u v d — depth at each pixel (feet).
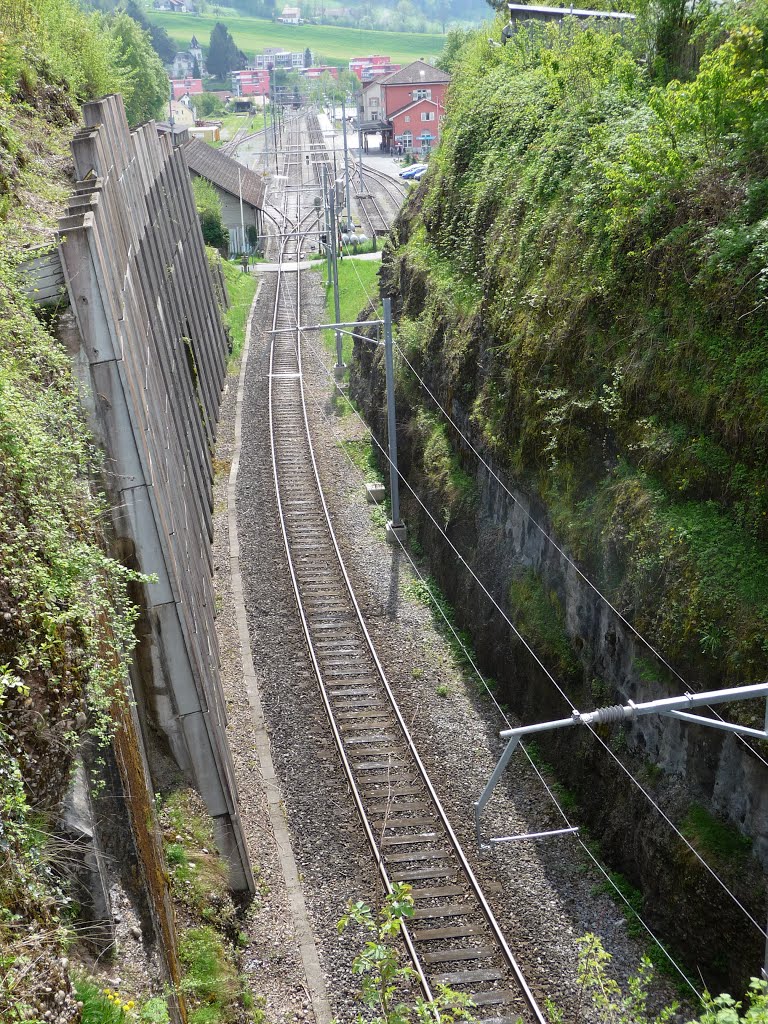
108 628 36.63
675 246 50.75
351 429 111.75
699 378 47.29
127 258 56.75
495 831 50.60
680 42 67.51
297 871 48.47
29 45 88.94
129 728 37.32
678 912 41.24
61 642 31.14
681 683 43.19
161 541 44.42
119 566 36.68
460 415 76.74
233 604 74.49
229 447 106.83
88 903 29.55
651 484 48.62
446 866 48.29
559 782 53.83
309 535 86.53
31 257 43.55
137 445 43.42
